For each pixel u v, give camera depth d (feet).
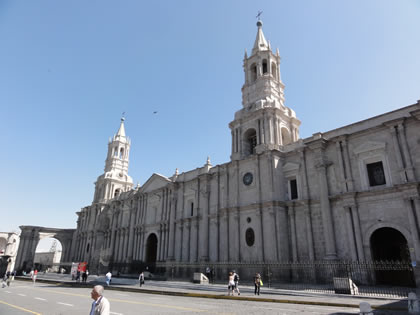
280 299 65.10
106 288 105.40
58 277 174.91
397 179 89.71
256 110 139.13
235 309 53.72
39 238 250.37
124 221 207.31
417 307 47.96
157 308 55.01
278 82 154.81
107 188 238.68
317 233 104.78
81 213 257.75
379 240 95.81
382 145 94.12
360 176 98.02
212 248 136.05
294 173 118.62
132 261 172.96
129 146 267.18
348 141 103.96
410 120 90.17
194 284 104.17
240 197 128.98
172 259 152.87
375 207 91.71
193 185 158.40
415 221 82.33
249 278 113.29
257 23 174.40
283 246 109.91
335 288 72.18
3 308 57.11
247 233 120.88
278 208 114.01
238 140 146.92
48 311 53.21
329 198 102.68
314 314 47.91
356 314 47.34
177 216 161.89
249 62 162.81
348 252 94.32
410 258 84.17
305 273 101.96
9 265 239.91
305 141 119.24
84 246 237.45
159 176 183.42
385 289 76.74
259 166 124.98
